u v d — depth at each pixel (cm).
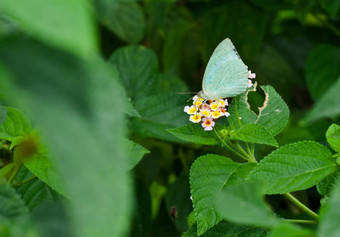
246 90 70
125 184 43
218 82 70
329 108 48
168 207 79
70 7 38
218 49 70
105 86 45
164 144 83
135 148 65
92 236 41
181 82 87
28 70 44
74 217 41
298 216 72
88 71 45
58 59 45
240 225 66
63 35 37
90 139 43
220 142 68
